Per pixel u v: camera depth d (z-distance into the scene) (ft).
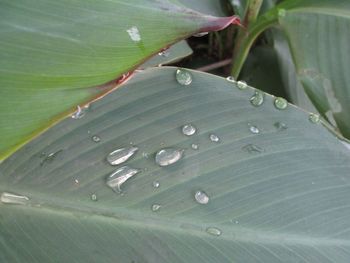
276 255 0.84
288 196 0.88
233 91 0.94
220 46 1.43
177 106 0.92
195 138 0.90
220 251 0.84
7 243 0.83
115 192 0.86
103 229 0.85
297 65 1.05
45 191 0.86
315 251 0.85
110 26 0.71
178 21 0.72
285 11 1.11
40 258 0.82
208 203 0.86
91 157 0.88
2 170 0.87
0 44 0.67
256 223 0.86
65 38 0.69
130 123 0.90
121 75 0.73
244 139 0.91
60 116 0.72
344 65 1.05
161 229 0.85
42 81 0.69
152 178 0.87
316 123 0.94
